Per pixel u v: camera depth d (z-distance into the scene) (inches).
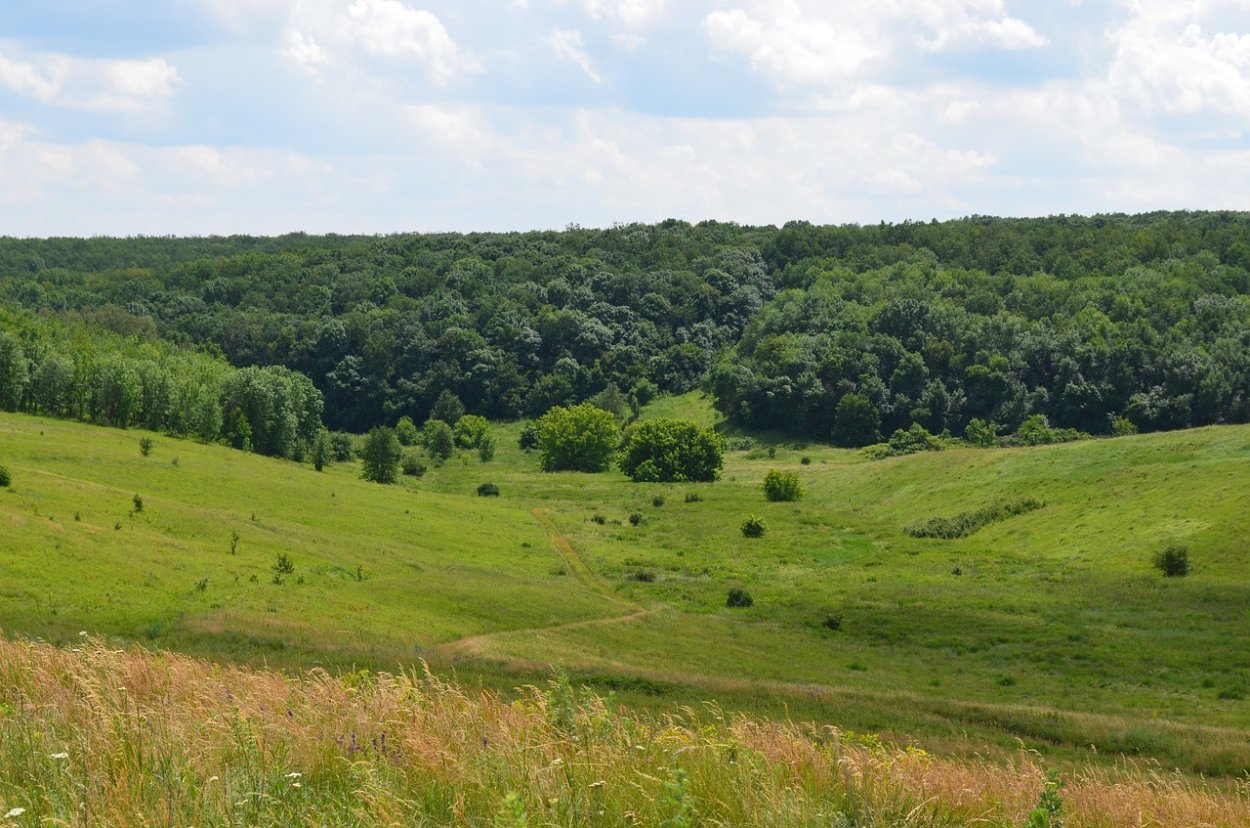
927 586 2881.4
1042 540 3385.8
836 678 1883.6
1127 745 1213.7
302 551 2711.6
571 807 295.7
